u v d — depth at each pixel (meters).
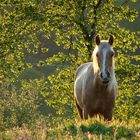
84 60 42.56
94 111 20.16
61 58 44.06
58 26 42.72
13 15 42.50
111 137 12.94
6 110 48.50
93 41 42.38
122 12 43.84
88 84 20.11
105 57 18.20
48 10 42.97
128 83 44.25
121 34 43.41
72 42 43.22
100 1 42.66
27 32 43.31
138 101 44.09
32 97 50.59
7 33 42.50
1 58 42.62
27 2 44.22
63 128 14.36
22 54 43.19
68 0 42.59
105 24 43.62
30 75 96.69
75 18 42.06
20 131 13.88
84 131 14.22
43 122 14.81
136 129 14.08
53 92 44.41
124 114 43.28
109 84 19.23
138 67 43.69
